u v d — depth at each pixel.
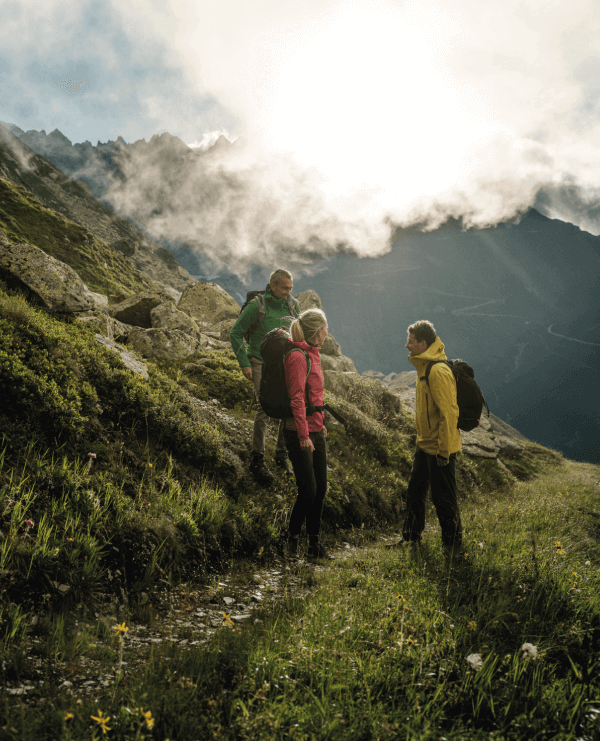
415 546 5.47
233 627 3.21
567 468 29.56
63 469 4.17
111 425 5.68
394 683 2.42
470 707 2.31
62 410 4.93
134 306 14.29
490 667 2.42
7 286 7.89
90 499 4.05
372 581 4.21
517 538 5.68
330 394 12.65
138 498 4.54
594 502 14.48
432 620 3.14
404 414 17.12
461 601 3.71
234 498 5.87
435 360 5.44
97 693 2.41
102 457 4.96
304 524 6.36
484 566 4.31
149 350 10.80
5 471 3.91
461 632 2.96
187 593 3.93
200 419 7.31
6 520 3.44
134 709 2.08
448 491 5.27
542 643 2.87
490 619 3.12
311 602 3.66
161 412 6.32
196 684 2.29
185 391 8.53
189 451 6.15
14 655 2.55
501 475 17.14
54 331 6.72
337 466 8.62
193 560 4.43
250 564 4.93
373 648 2.82
